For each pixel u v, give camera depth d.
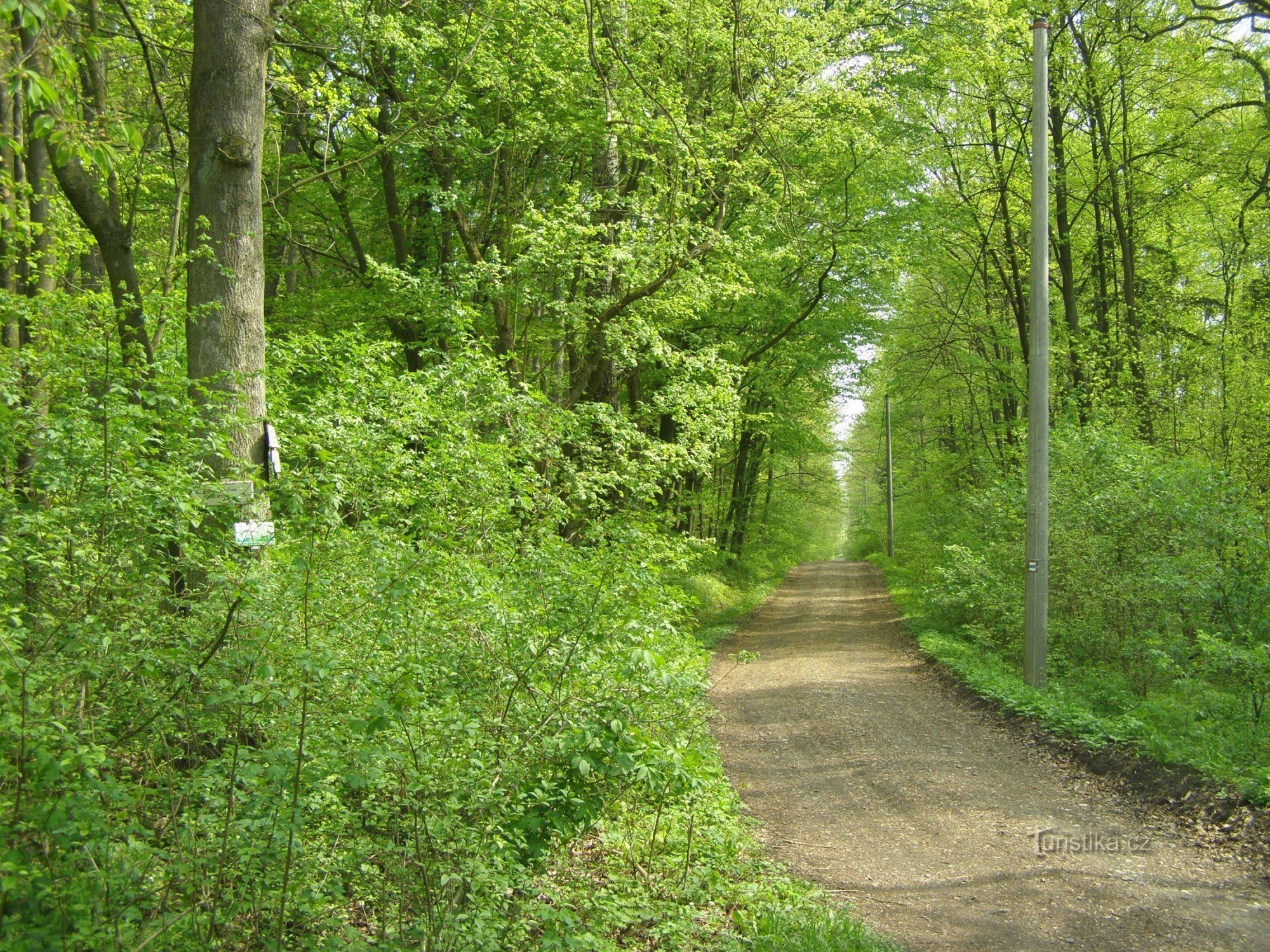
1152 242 23.06
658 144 13.20
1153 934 5.09
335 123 13.51
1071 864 6.34
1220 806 7.14
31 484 4.66
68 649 3.86
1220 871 6.09
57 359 5.32
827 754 10.23
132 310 6.79
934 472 29.81
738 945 5.17
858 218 20.67
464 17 12.35
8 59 4.78
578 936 4.44
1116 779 8.56
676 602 6.59
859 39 14.88
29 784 3.33
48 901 3.29
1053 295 26.16
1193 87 20.02
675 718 6.03
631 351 13.38
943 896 5.90
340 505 5.64
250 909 3.69
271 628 4.11
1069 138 21.83
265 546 5.20
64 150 4.76
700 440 13.98
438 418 8.23
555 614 5.15
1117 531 13.27
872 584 39.00
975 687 13.45
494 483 7.81
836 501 47.06
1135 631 12.55
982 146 22.38
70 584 4.33
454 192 12.80
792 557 51.84
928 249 21.45
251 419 6.07
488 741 4.50
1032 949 4.99
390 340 13.08
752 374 22.89
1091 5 19.66
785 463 37.84
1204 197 21.06
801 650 19.92
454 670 4.95
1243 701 9.25
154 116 10.86
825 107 14.16
